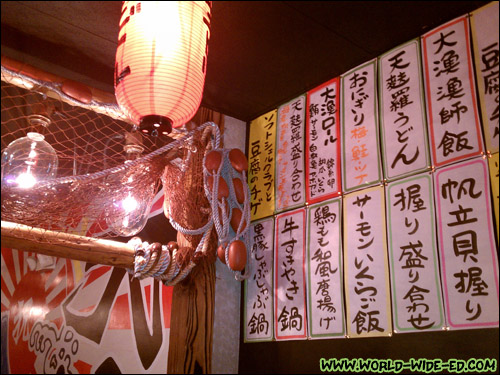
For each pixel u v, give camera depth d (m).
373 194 1.42
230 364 1.68
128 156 1.81
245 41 1.52
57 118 1.92
